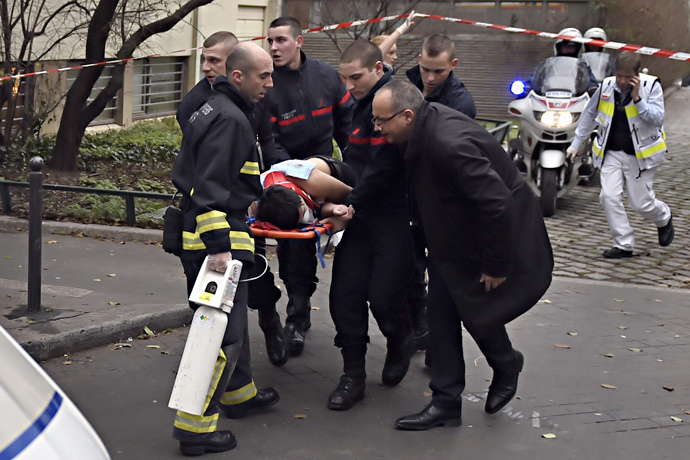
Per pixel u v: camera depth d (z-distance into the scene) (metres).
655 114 8.47
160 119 16.92
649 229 10.17
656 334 6.33
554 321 6.56
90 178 11.18
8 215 9.26
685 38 24.80
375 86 4.89
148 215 9.11
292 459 4.15
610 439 4.47
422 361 5.63
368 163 4.71
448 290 4.38
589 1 23.09
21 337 5.21
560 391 5.13
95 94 15.05
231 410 4.54
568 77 11.04
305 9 20.83
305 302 5.75
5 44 11.42
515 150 11.41
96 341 5.52
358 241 4.87
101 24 11.48
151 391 4.89
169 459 4.11
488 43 23.47
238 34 19.72
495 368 4.64
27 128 11.96
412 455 4.23
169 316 6.00
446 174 4.10
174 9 15.41
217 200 3.88
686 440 4.49
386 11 16.69
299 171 4.73
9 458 1.77
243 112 4.11
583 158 11.22
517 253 4.32
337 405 4.74
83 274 7.18
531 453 4.28
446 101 5.27
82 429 2.06
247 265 4.15
